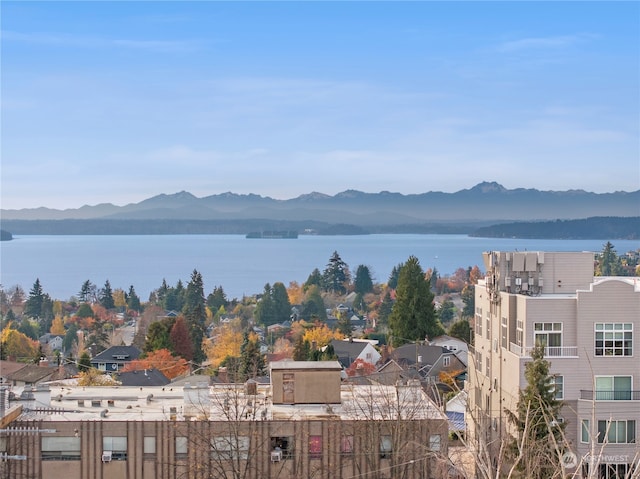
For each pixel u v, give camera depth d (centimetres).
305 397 5744
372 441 5269
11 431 4966
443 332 14988
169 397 6059
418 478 5188
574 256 6794
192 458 5209
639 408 6122
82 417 5416
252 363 11600
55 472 5175
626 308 6253
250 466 5203
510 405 6375
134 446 5212
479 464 3309
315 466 5253
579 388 6212
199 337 18812
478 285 7544
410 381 6384
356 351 14988
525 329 6284
